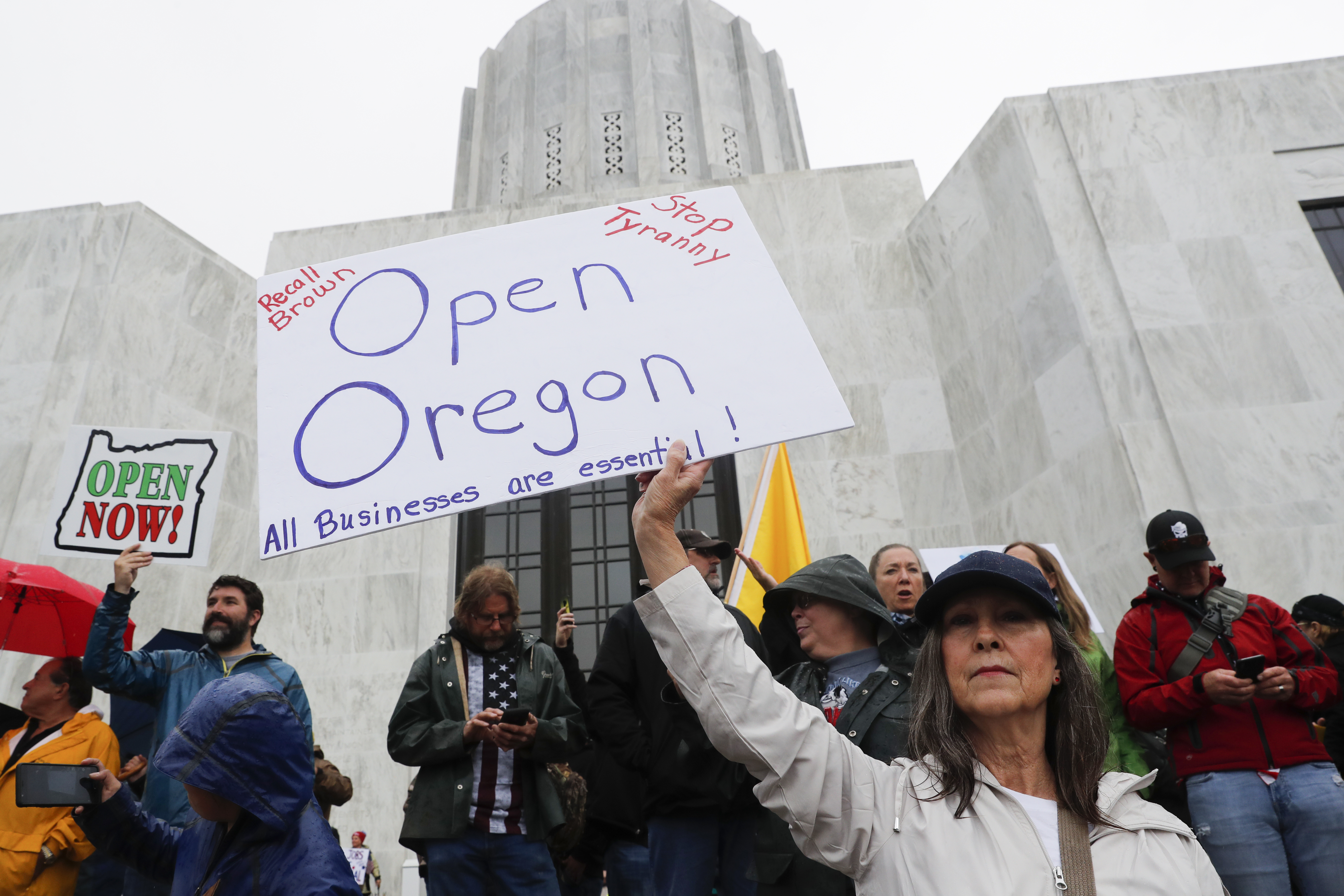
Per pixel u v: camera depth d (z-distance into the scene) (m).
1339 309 7.13
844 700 2.75
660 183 13.00
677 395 2.18
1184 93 7.98
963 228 8.59
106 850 2.23
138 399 8.38
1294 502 6.54
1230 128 7.82
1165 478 6.71
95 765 2.23
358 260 2.51
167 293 8.86
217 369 9.04
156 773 3.52
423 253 2.52
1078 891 1.38
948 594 1.68
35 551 7.57
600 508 9.07
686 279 2.38
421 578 8.30
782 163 14.77
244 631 3.87
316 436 2.20
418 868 7.03
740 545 5.47
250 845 1.90
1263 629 3.44
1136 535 6.60
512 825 3.31
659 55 14.75
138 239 8.84
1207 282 7.28
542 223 2.55
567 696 3.65
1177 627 3.47
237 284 9.51
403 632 8.09
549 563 8.84
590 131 13.91
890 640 2.77
